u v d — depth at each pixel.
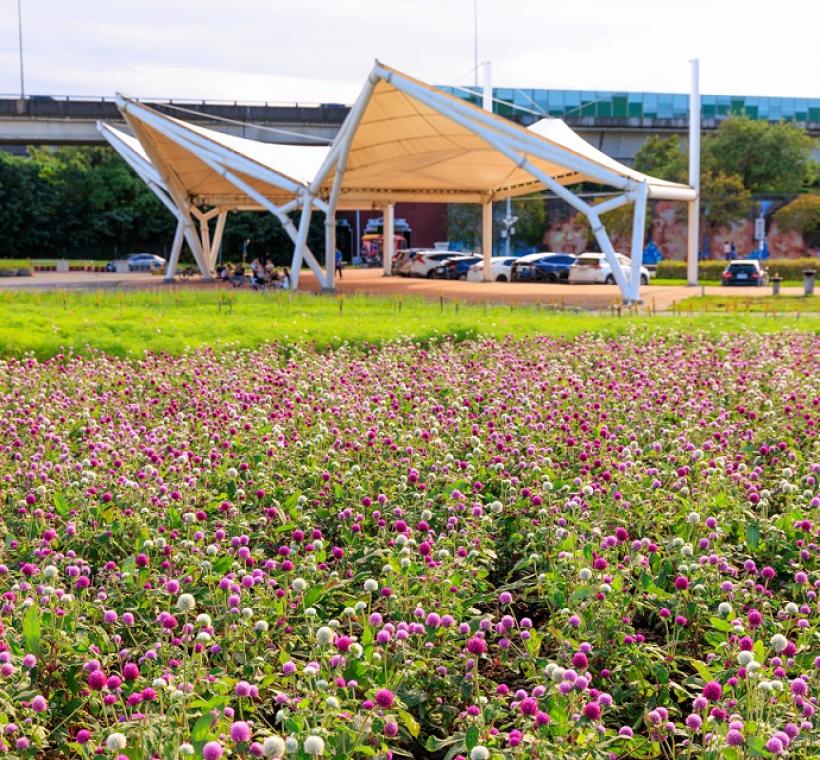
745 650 4.21
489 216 44.72
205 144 34.06
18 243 69.06
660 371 12.09
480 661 5.02
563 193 27.08
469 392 10.80
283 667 4.16
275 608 4.89
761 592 5.34
